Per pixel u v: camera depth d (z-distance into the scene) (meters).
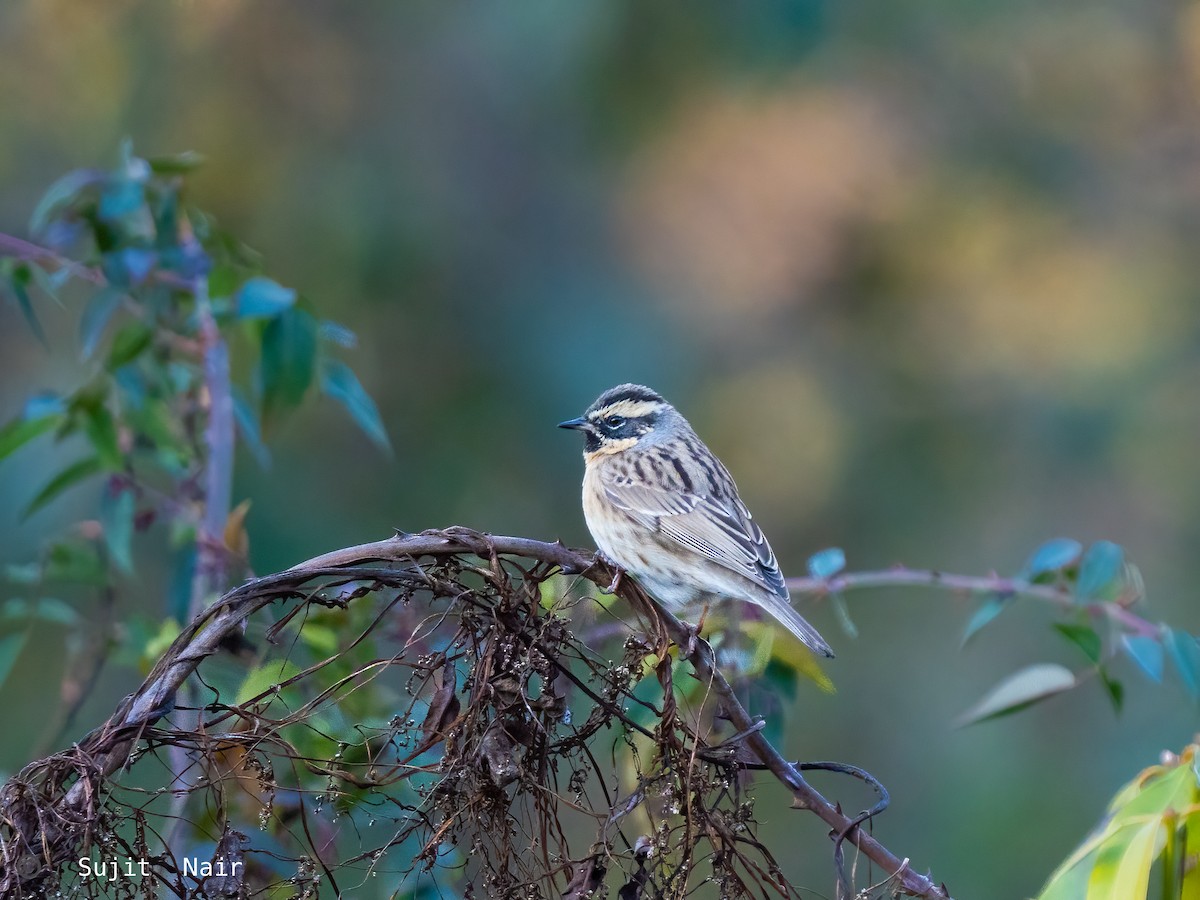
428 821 5.75
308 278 14.18
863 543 15.37
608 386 14.73
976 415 16.12
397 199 14.62
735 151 15.73
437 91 14.96
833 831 6.02
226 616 5.50
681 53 15.14
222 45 14.52
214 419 8.77
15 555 12.22
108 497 8.86
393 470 13.82
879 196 16.28
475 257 14.85
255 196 14.30
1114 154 17.64
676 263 15.63
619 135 15.38
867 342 16.25
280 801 6.62
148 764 6.87
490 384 14.45
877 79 17.08
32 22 14.30
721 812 5.83
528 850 5.73
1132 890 6.14
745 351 15.90
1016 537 15.52
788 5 15.05
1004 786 13.82
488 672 5.63
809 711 14.34
